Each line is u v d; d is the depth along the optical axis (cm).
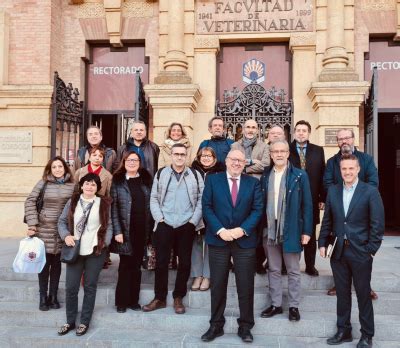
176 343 465
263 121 952
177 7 980
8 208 970
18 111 975
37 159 970
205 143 603
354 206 452
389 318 509
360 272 447
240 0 1002
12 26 984
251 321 471
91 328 511
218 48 1006
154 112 936
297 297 491
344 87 881
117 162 610
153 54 1036
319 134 903
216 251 470
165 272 526
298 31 985
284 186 489
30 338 480
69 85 957
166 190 521
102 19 1046
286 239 482
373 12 991
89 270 494
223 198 470
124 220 514
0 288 580
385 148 1437
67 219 495
